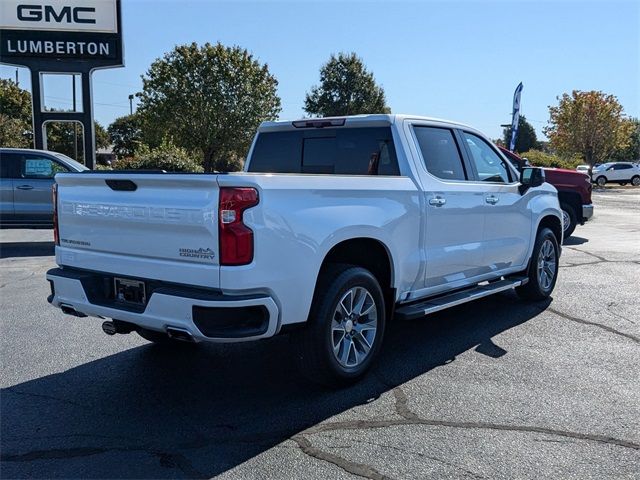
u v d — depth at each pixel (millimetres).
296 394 4406
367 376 4750
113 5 17516
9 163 12086
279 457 3471
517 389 4457
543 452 3508
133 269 4125
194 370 4930
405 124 5332
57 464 3398
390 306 4941
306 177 4074
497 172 6418
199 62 38250
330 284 4258
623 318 6430
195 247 3793
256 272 3727
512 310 6820
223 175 3686
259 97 39562
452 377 4715
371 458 3447
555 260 7363
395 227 4746
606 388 4480
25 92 46719
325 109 55938
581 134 42375
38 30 17266
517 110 17781
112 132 70812
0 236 13945
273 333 3885
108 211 4250
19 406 4215
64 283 4500
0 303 7277
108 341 5711
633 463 3385
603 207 22719
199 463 3408
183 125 38875
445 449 3547
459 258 5570
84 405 4227
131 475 3279
